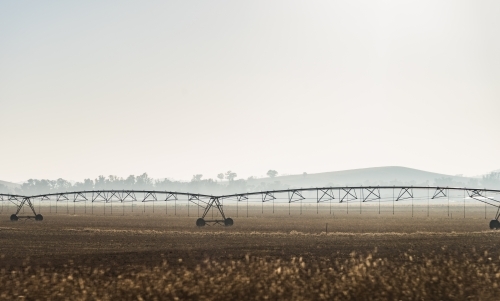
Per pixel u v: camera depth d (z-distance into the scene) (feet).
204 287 143.33
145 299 131.03
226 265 185.68
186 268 179.22
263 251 230.48
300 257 202.69
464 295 134.41
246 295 134.31
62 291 140.05
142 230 351.87
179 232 333.01
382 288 142.72
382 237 297.33
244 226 394.52
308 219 506.48
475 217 543.80
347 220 487.61
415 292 138.00
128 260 202.69
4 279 160.25
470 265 179.93
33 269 180.96
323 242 270.46
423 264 187.11
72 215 574.56
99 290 141.69
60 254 221.87
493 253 219.00
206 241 278.46
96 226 392.88
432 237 294.46
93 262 197.67
